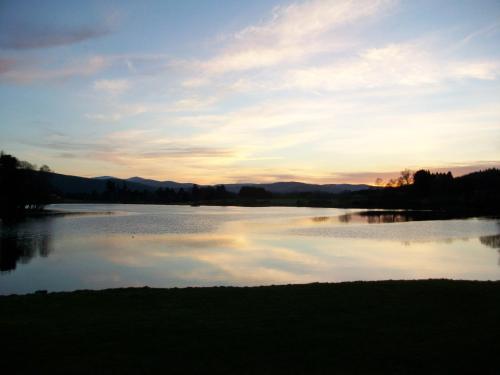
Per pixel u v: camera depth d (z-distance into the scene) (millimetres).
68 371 8438
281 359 9078
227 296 14398
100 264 29484
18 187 88250
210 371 8516
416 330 10711
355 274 25922
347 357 9172
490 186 146125
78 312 12523
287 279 24375
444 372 8477
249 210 132500
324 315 12031
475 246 39812
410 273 26266
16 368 8562
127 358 9070
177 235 50500
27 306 13250
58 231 54188
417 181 157750
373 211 117000
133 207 152625
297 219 83875
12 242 42188
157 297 14367
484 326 10984
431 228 59719
